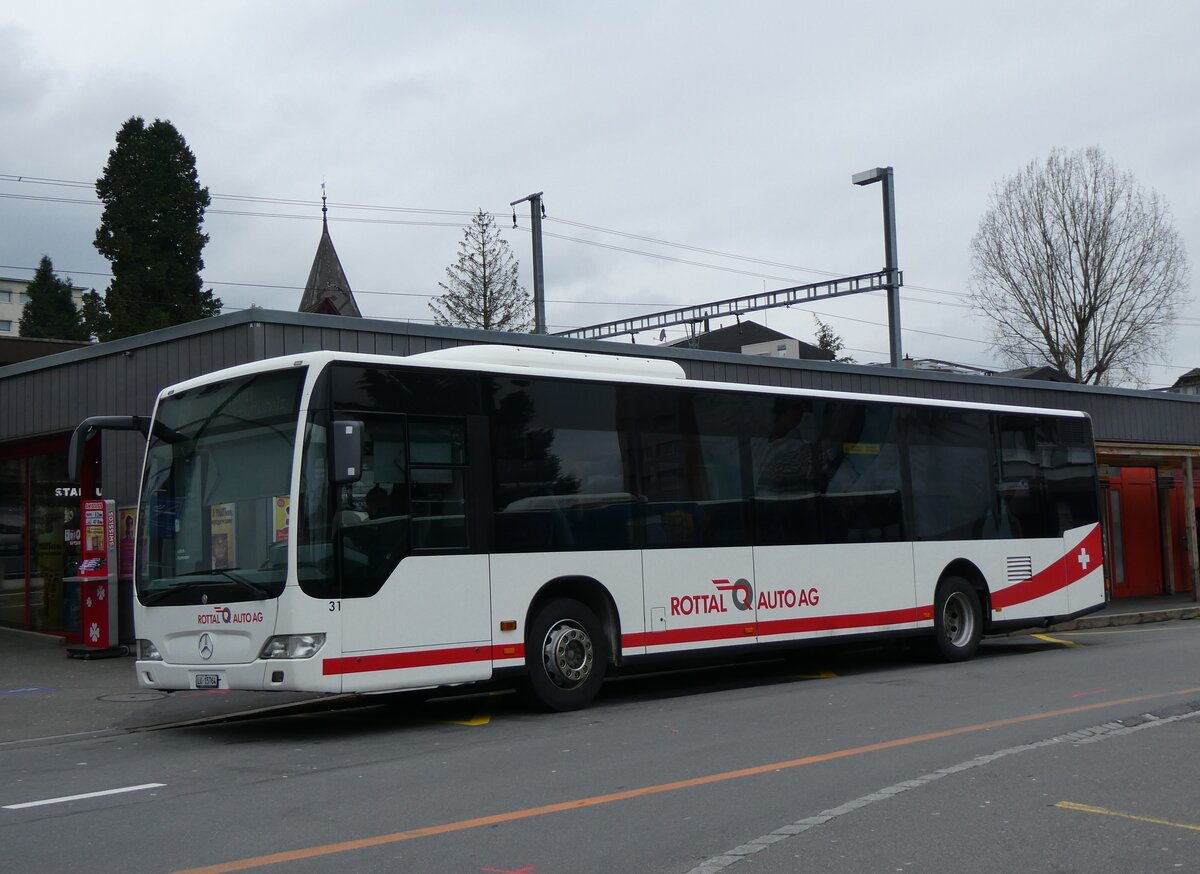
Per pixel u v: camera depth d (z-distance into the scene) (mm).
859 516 15352
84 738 11453
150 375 17469
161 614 11305
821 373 23891
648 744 9992
